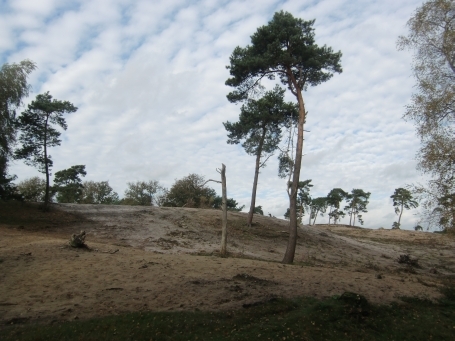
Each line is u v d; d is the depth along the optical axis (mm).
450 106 14359
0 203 27531
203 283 10883
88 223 25516
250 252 22219
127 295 9586
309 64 19781
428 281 15820
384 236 45562
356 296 9383
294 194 18891
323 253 25672
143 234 23781
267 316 8539
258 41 20422
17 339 6672
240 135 29266
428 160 14297
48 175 28219
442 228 14383
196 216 32594
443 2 14898
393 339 8000
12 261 12555
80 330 7164
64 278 10914
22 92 26078
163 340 7008
